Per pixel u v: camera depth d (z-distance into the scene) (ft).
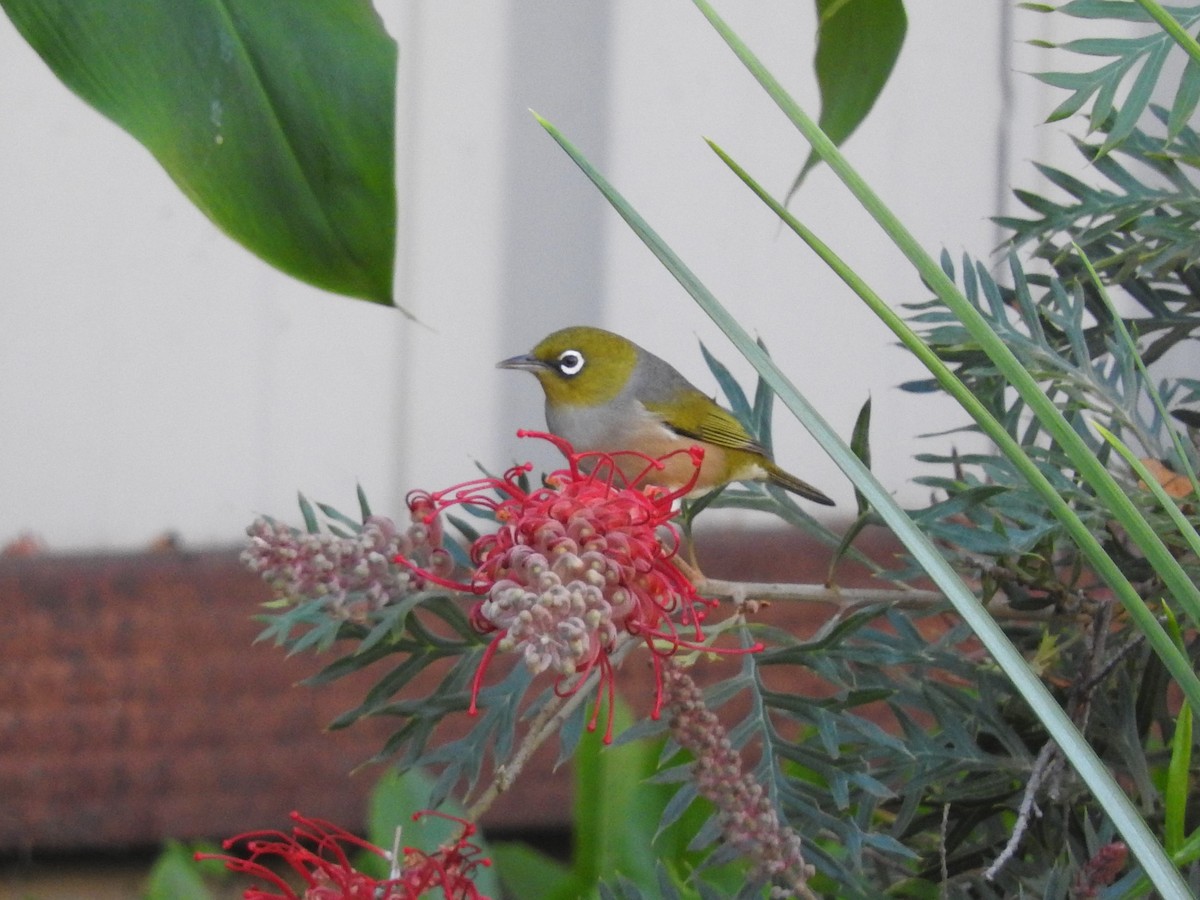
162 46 11.71
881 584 12.60
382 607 10.85
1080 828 11.89
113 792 12.57
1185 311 12.01
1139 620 7.93
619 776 12.33
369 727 12.60
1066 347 12.00
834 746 11.69
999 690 11.91
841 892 11.84
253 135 11.77
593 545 9.24
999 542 11.85
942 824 11.84
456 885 10.54
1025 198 11.99
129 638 12.57
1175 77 12.43
